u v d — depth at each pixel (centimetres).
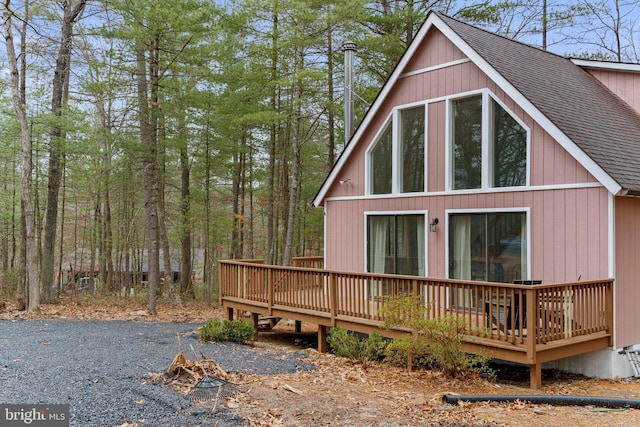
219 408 554
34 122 1533
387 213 1140
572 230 837
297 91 1692
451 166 1026
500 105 945
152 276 1482
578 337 751
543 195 877
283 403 584
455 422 524
